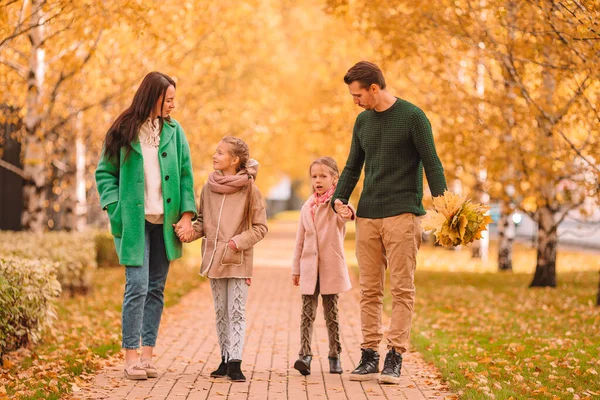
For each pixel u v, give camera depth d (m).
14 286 8.12
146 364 7.18
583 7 9.05
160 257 7.27
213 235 7.19
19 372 7.50
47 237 14.71
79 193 21.86
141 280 7.04
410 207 7.00
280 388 6.74
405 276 7.01
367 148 7.16
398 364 7.03
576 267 23.92
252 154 24.05
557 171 14.58
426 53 14.50
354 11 15.96
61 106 18.09
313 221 7.46
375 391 6.65
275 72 27.00
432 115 17.19
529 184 15.48
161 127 7.27
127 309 7.04
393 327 7.05
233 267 7.11
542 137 14.16
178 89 19.39
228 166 7.34
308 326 7.46
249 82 24.53
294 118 30.55
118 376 7.23
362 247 7.20
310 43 31.14
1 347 7.91
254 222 7.22
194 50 18.91
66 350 8.73
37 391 6.45
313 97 28.80
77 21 11.95
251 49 23.33
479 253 28.05
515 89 13.80
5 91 15.69
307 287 7.36
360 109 22.17
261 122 24.09
